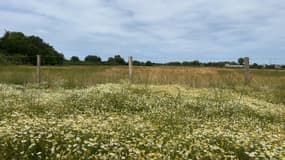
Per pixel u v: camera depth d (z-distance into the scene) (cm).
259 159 467
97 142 507
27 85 1546
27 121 606
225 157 460
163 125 706
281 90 1505
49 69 2286
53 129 556
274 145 503
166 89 1322
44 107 891
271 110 1019
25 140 500
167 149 493
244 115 925
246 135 571
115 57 3031
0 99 981
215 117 883
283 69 2242
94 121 650
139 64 2667
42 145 504
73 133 551
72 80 1678
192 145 509
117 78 1733
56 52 5922
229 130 644
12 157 462
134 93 1197
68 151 478
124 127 622
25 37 5869
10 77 1736
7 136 519
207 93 1284
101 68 2406
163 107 966
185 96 1191
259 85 1591
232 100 1140
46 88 1523
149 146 507
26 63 2355
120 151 476
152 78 1706
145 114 853
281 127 755
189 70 2302
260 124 786
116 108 965
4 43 5509
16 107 861
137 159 457
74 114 795
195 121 778
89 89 1238
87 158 456
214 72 2170
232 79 1731
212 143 546
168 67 2553
